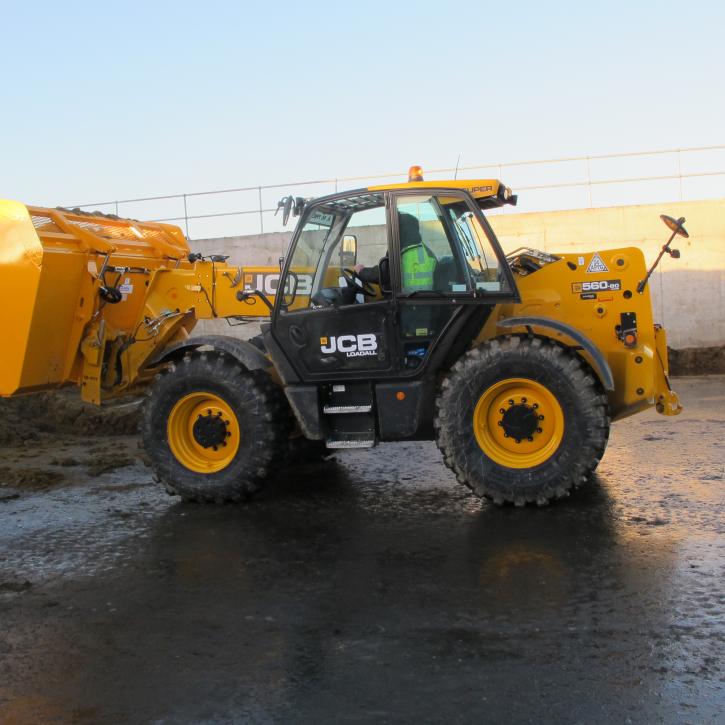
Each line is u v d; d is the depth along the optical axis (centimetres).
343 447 604
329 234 625
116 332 738
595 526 514
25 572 481
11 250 634
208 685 331
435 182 588
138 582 457
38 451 854
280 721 300
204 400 627
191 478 618
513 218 1469
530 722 291
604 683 315
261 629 384
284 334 614
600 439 544
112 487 689
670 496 576
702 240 1394
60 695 328
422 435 604
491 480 560
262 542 521
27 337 638
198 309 765
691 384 1188
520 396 564
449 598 409
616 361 599
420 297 584
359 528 540
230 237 1614
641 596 397
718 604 383
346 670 337
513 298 573
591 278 604
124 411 991
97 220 761
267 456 605
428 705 305
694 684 311
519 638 358
